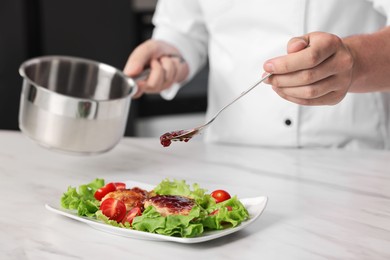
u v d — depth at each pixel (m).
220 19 1.92
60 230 1.23
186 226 1.15
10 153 1.78
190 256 1.11
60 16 3.14
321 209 1.35
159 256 1.11
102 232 1.22
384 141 1.87
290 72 1.27
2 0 3.01
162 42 1.98
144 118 3.34
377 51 1.37
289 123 1.85
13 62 3.08
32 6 3.08
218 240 1.18
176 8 2.12
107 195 1.29
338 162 1.70
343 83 1.32
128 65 1.83
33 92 1.57
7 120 3.12
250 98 1.89
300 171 1.62
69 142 1.56
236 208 1.23
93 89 1.80
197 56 2.13
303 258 1.11
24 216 1.30
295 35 1.81
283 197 1.43
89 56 3.24
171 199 1.22
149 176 1.60
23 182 1.53
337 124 1.83
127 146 1.88
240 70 1.90
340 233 1.22
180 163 1.71
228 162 1.71
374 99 1.83
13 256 1.11
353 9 1.78
